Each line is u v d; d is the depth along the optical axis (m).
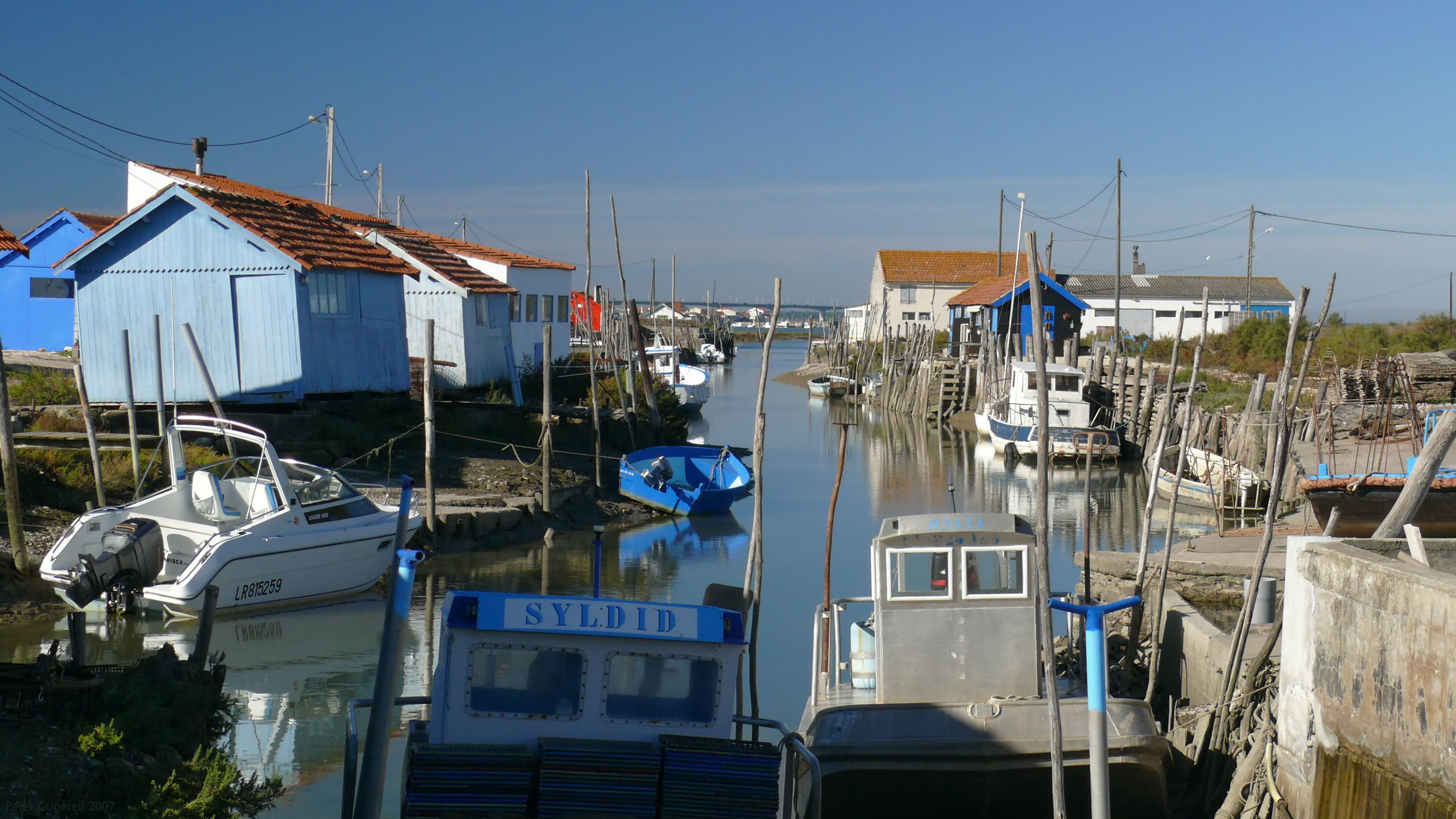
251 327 25.19
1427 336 45.94
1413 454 22.08
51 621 15.60
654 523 26.28
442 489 24.34
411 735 7.96
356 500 18.41
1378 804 7.74
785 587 19.94
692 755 7.65
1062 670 13.12
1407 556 8.39
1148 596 14.16
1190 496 29.12
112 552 15.48
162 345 25.30
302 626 16.53
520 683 7.91
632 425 33.19
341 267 26.33
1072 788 9.96
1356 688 8.06
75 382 26.28
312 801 10.48
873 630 11.68
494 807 7.52
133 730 9.02
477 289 34.47
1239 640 10.39
